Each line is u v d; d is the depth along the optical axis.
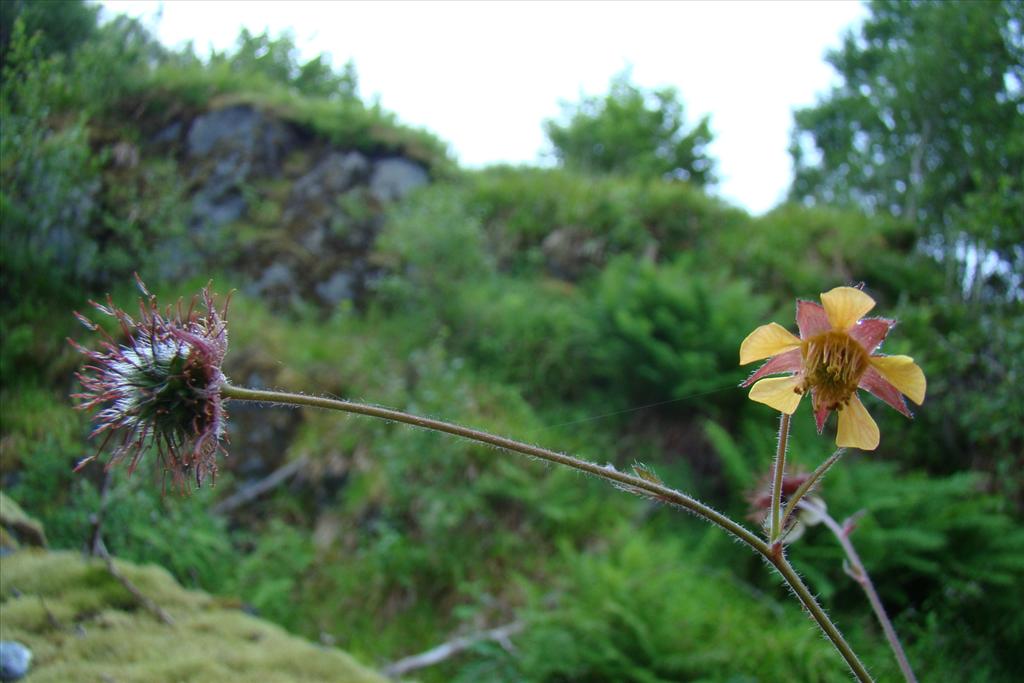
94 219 4.87
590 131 16.42
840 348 1.37
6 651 2.04
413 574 5.07
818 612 1.34
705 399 6.35
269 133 7.39
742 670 4.08
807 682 4.04
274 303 6.89
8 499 2.90
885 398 1.37
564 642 4.14
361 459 5.73
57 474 3.83
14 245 4.16
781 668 4.08
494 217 8.81
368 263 7.54
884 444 6.50
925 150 8.52
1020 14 7.04
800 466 2.05
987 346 6.79
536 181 9.33
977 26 7.22
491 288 7.63
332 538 5.32
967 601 4.82
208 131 6.61
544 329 7.16
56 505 3.78
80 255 4.62
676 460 6.29
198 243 6.44
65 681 1.99
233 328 6.24
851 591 4.96
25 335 4.06
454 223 7.49
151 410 1.42
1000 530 5.09
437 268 7.36
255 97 7.27
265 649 2.35
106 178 5.05
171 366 1.43
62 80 4.32
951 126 7.90
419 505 5.42
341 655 2.42
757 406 6.25
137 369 1.43
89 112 4.65
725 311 6.79
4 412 3.89
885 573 5.00
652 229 9.02
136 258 5.14
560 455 1.28
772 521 1.37
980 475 6.20
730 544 5.22
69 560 2.58
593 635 4.20
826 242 9.04
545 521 5.50
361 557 5.18
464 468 5.66
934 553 5.02
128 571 2.63
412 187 8.09
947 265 8.05
